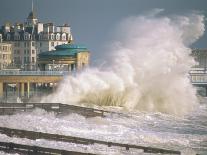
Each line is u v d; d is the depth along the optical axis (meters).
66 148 136.88
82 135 156.12
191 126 193.00
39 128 162.62
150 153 137.75
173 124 196.12
